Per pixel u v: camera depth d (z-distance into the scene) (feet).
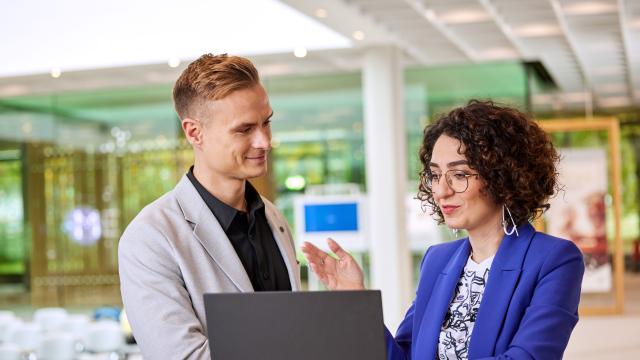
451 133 7.65
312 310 6.66
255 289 8.39
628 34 38.91
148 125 50.06
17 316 52.01
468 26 37.42
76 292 51.57
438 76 45.91
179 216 8.05
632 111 74.02
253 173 7.93
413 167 45.21
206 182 8.27
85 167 51.01
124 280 7.82
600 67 49.14
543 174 7.73
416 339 8.14
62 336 28.07
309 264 7.90
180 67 43.52
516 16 35.86
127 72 45.11
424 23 36.76
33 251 52.01
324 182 45.75
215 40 40.83
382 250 40.98
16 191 52.06
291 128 46.14
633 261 75.25
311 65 44.39
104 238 51.03
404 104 44.88
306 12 32.60
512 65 45.60
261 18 40.40
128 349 30.35
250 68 7.93
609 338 36.99
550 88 46.47
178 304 7.64
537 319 7.23
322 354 6.66
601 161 41.96
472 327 7.73
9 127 51.80
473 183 7.55
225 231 8.28
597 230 42.27
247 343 6.78
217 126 7.79
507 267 7.55
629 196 81.10
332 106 45.85
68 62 42.68
